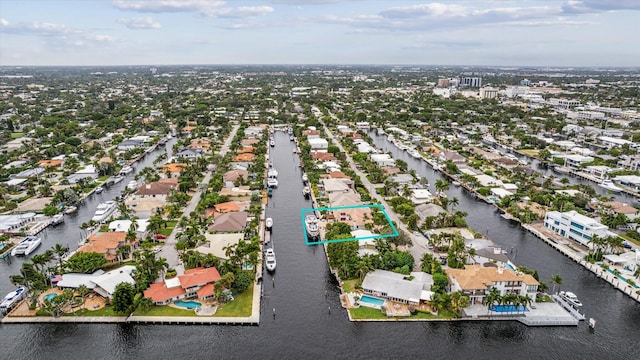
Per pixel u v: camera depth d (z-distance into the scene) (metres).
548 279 172.75
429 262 170.12
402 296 151.88
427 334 138.75
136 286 151.88
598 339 138.12
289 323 143.75
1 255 189.25
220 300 152.12
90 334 137.75
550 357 130.75
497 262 173.25
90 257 168.00
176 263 176.62
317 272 176.88
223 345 133.88
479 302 150.50
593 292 164.50
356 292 158.12
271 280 170.25
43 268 173.50
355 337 137.38
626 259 181.50
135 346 133.12
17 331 139.00
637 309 154.25
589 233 194.25
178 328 140.50
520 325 143.25
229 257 170.75
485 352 132.25
